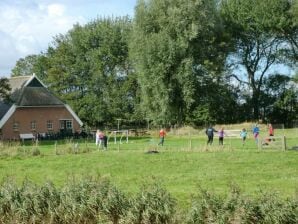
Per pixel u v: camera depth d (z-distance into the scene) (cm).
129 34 7800
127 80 8869
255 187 2377
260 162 3231
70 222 1614
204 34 7062
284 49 8188
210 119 7456
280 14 7675
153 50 6931
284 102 8138
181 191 2255
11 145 4469
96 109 8744
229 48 7806
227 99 7725
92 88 8944
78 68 8981
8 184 1745
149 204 1527
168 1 6994
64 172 3122
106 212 1570
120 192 1605
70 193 1630
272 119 8394
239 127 6744
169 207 1522
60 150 4050
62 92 9094
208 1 7044
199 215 1452
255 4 7838
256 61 8488
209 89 7469
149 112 7356
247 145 4331
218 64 7500
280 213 1388
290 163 3177
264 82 8519
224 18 8106
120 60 8950
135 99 8825
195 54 7231
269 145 3800
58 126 7650
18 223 1647
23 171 3225
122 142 5531
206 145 3994
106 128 8288
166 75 7006
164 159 3466
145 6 7119
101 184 1656
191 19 6912
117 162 3434
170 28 6975
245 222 1418
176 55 6912
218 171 2983
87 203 1591
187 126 7088
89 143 5675
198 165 3209
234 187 1562
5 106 7356
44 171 3198
